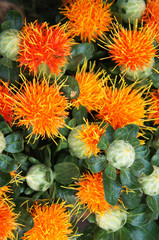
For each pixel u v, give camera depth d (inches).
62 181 13.2
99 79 13.6
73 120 12.8
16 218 12.9
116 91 13.1
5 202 12.6
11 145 12.5
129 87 13.5
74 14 13.5
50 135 12.5
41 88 12.3
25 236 13.0
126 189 13.3
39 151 13.6
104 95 13.1
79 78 13.2
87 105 13.1
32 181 12.7
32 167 12.9
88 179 13.1
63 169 13.0
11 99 12.1
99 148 12.2
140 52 12.8
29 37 12.4
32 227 12.5
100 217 13.6
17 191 12.9
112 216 13.5
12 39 12.5
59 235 12.8
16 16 13.6
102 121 12.8
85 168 13.4
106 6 13.6
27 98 12.2
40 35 12.2
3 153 12.7
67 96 12.9
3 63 12.9
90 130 12.4
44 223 12.7
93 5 13.4
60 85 12.5
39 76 12.5
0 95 12.4
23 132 12.9
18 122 12.4
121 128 12.4
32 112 12.1
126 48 12.9
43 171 12.7
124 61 13.1
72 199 13.5
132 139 12.5
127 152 12.0
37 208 12.9
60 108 12.3
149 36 12.9
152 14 13.7
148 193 13.5
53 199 13.2
